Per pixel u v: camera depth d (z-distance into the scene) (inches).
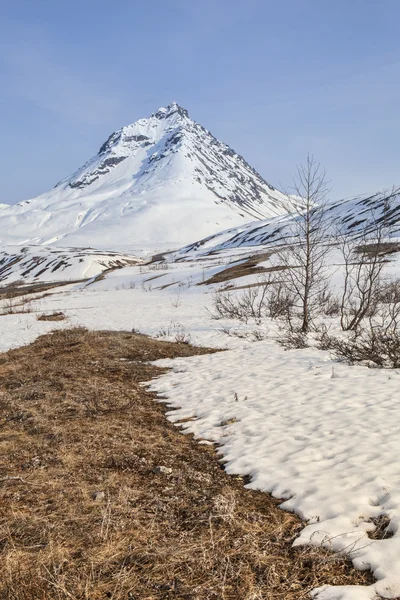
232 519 165.2
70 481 203.6
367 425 248.8
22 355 570.9
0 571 137.2
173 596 127.8
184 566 140.6
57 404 338.6
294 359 470.3
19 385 414.3
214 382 400.2
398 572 129.2
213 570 138.6
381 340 443.8
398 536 145.3
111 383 413.7
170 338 691.4
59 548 148.0
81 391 378.0
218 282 1809.8
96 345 597.6
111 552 147.9
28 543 154.4
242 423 280.2
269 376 402.3
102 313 1136.8
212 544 149.9
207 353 565.0
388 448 212.8
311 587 129.9
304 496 181.0
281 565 141.1
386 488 175.0
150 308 1224.8
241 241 6151.6
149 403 354.0
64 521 166.9
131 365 495.5
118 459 229.8
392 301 703.1
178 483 202.2
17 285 4441.4
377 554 138.5
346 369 403.9
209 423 290.4
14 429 287.6
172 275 2357.3
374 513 161.6
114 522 164.4
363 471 191.9
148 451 245.0
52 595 126.9
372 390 323.6
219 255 4330.7
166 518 170.6
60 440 260.4
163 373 461.7
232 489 196.4
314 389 342.3
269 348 553.9
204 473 216.2
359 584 129.8
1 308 1534.2
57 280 5022.1
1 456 240.1
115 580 134.4
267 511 175.2
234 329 743.1
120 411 327.0
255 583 132.6
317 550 145.8
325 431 248.1
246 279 1641.2
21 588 127.4
